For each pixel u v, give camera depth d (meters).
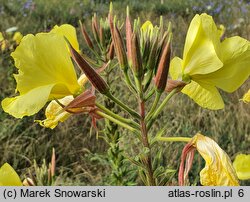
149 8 1.51
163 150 0.64
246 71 0.25
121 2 1.59
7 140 0.70
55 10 1.43
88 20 1.36
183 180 0.27
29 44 0.23
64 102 0.27
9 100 0.24
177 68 0.28
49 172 0.36
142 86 0.24
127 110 0.24
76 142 0.72
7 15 1.33
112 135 0.47
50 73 0.24
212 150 0.24
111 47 0.42
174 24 1.28
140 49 0.24
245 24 1.30
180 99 0.80
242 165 0.30
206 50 0.24
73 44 0.33
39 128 0.74
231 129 0.73
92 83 0.24
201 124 0.77
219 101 0.27
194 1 1.56
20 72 0.23
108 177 0.62
